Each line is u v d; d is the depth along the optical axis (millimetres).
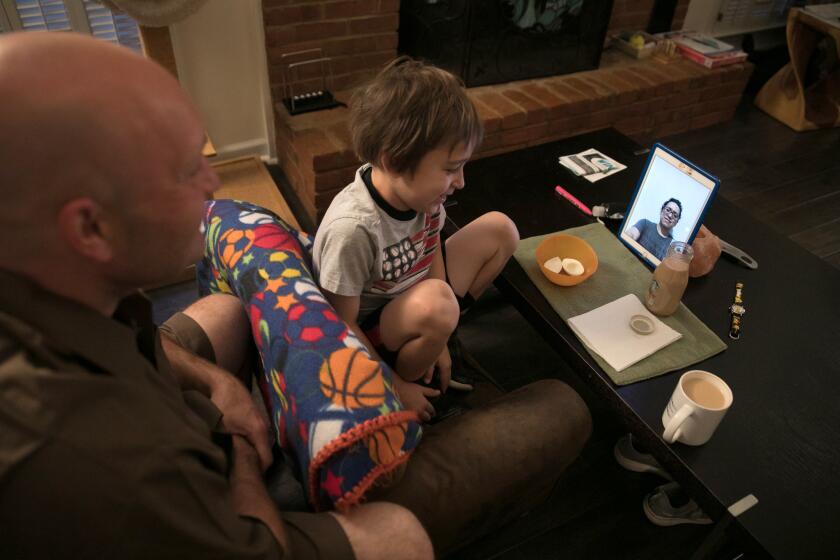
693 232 1294
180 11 1754
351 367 805
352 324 1104
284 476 1123
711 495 921
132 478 525
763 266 1409
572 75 2883
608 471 1490
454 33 2525
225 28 2178
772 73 3598
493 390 1361
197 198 582
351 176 2219
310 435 770
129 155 500
